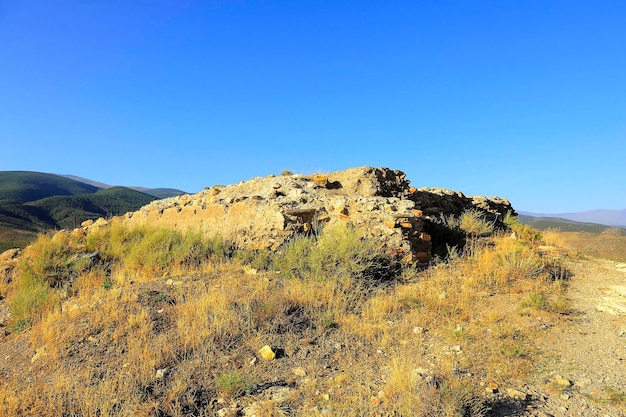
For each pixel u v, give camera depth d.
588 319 6.36
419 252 9.30
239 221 10.71
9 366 6.09
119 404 4.52
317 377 4.92
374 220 9.45
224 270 8.88
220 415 4.27
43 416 4.48
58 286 9.67
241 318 6.30
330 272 8.00
